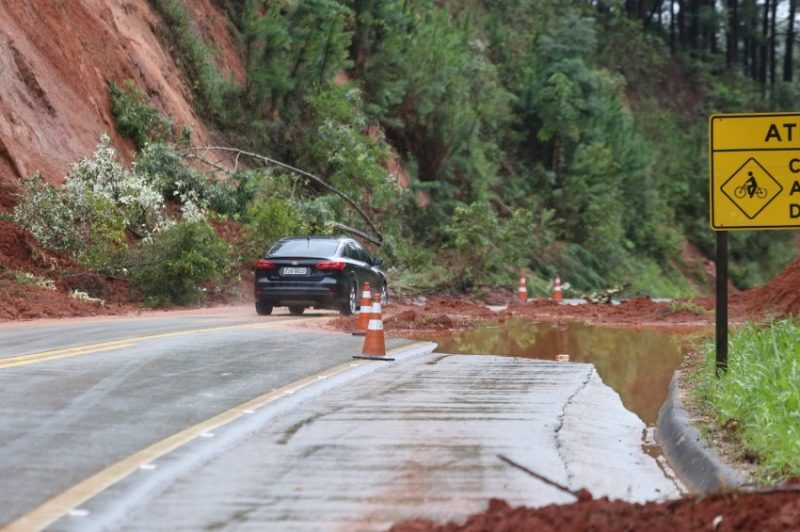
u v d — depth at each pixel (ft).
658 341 73.67
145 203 99.76
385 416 39.50
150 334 64.85
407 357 59.98
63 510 25.34
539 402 43.37
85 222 96.02
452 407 41.78
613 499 27.43
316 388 45.80
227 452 32.71
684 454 32.73
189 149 116.88
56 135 104.17
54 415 37.14
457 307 103.45
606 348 68.85
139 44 124.98
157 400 40.96
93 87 113.29
